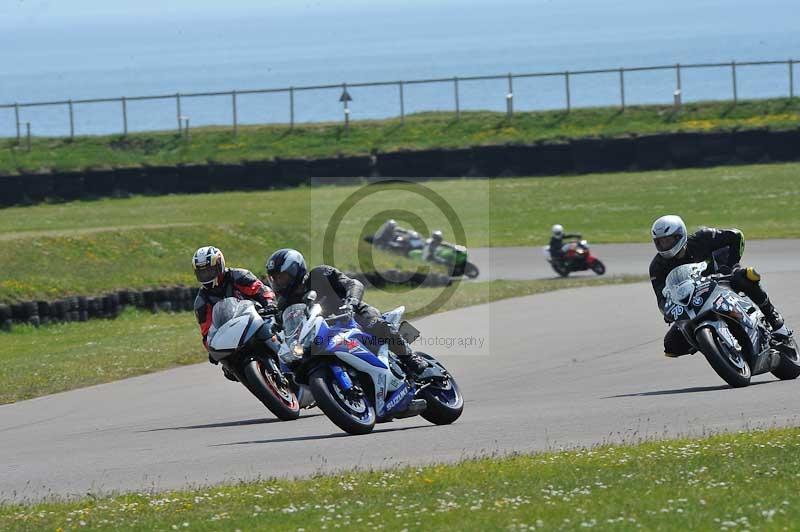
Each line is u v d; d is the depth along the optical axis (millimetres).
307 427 40906
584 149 179875
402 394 37625
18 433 45188
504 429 37000
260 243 120562
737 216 136625
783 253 106812
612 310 74438
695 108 199000
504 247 130500
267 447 36219
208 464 33812
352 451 34188
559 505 24875
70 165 178625
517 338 65625
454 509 25062
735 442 30703
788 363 44469
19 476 34438
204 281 44500
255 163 176500
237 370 43938
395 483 28375
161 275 104312
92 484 31797
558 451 32000
